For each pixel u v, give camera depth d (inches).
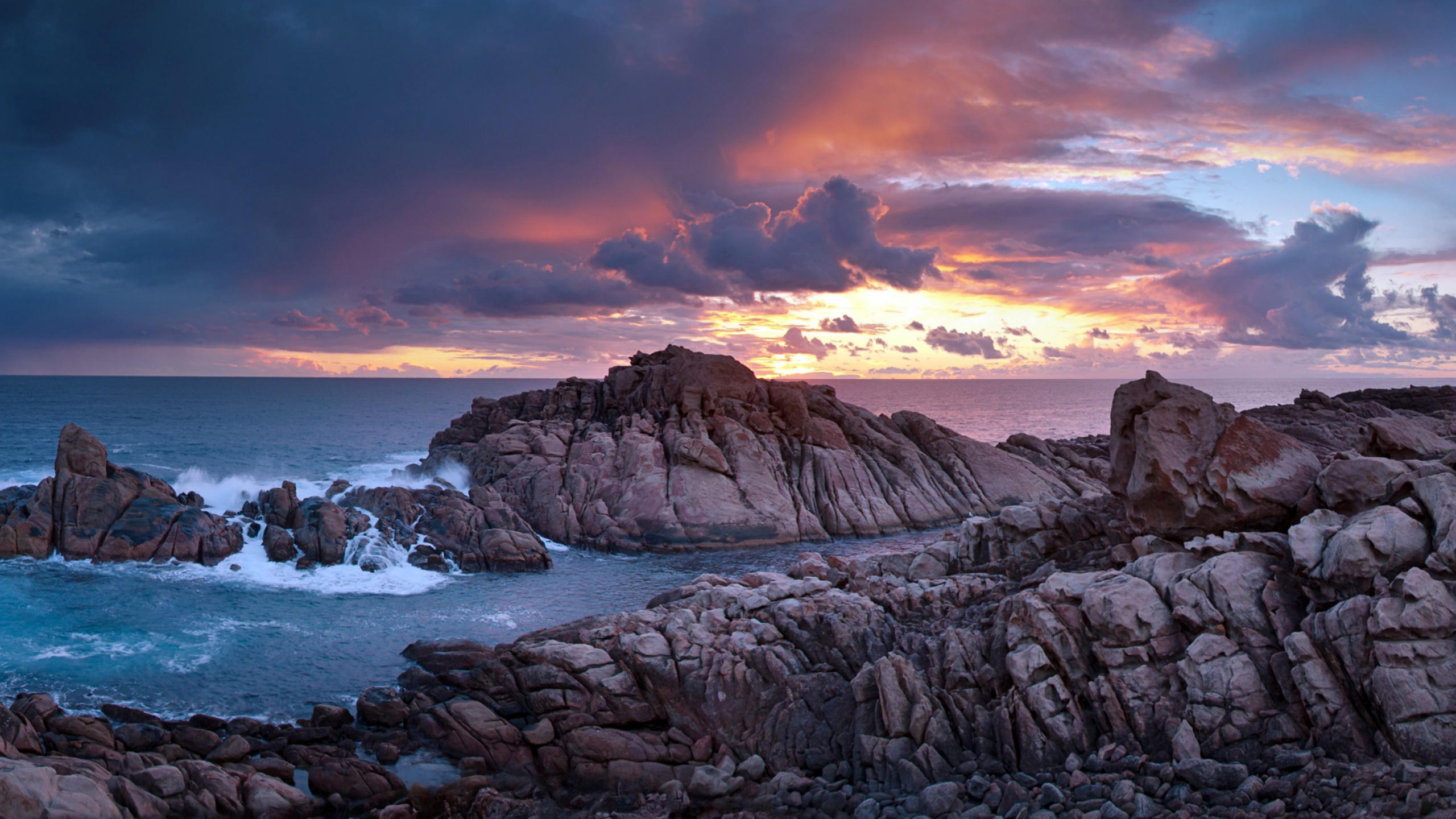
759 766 778.2
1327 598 652.7
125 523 1530.5
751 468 2108.8
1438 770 500.4
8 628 1151.0
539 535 1975.9
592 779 804.0
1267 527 820.0
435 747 864.3
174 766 729.0
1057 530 1085.8
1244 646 656.4
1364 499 736.3
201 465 3408.0
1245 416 871.1
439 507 1798.7
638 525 1925.4
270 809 705.6
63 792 599.5
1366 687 572.1
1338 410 2588.6
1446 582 585.3
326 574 1524.4
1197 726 626.5
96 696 948.6
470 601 1417.3
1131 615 694.5
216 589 1400.1
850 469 2190.0
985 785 636.1
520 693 932.6
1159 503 866.8
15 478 2805.1
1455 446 834.8
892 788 690.2
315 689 1001.5
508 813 724.7
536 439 2276.1
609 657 946.7
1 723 722.2
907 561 1243.8
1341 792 518.6
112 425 5216.5
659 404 2393.0
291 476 3122.5
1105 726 664.4
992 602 946.7
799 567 1203.9
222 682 1010.7
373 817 720.3
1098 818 551.8
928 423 2440.9
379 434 5083.7
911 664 800.3
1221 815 529.7
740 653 907.4
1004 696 717.3
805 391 2471.7
